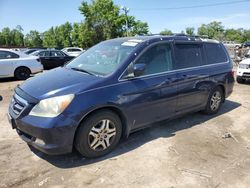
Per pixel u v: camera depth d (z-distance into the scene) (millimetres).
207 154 4176
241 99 7691
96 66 4410
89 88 3719
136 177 3520
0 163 3783
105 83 3879
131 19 48250
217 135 4922
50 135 3445
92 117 3746
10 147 4270
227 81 6113
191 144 4504
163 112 4715
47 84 3857
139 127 4441
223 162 3943
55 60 17047
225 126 5402
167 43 4855
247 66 10008
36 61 11836
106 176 3525
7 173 3549
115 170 3664
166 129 5121
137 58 4305
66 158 3947
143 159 3963
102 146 3961
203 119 5766
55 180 3424
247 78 9977
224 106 6871
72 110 3529
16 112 3746
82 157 3982
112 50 4637
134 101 4160
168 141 4586
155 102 4492
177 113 5039
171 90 4734
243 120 5812
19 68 11359
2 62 10930
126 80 4102
